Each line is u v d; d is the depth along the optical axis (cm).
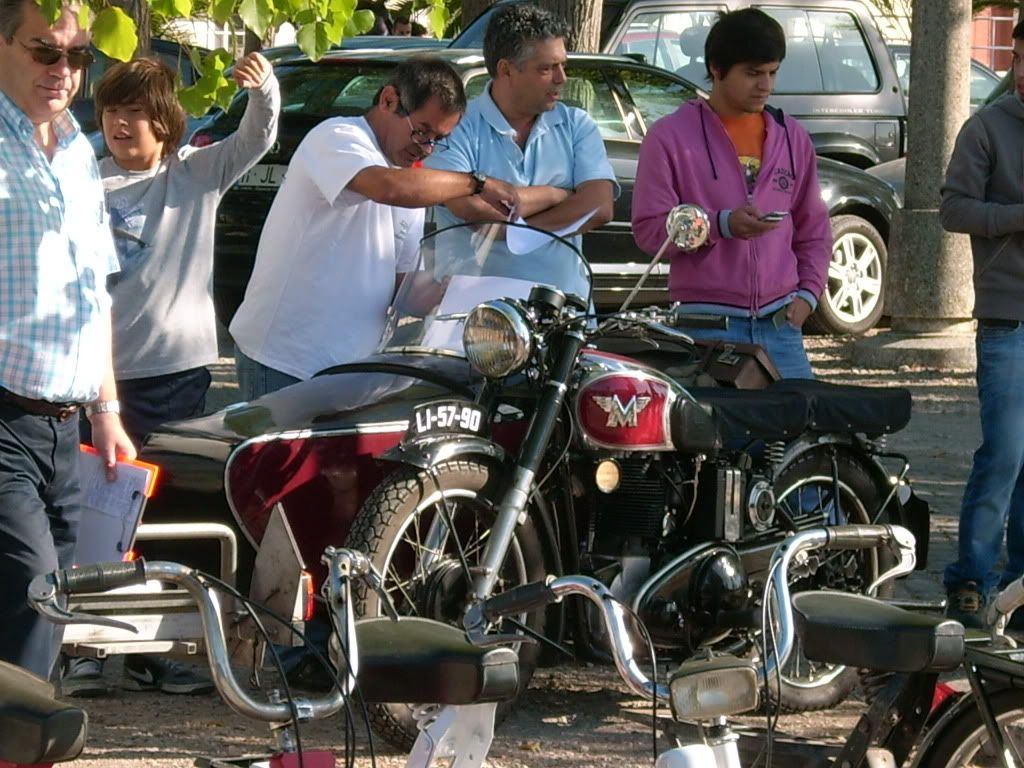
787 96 2530
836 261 2188
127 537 714
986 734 611
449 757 540
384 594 523
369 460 830
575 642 861
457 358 884
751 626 855
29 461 673
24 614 665
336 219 930
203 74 836
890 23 3350
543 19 1010
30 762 445
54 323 668
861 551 936
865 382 1953
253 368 951
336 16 783
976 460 1062
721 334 1013
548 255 900
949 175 1055
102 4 746
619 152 1867
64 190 679
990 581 1072
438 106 930
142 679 923
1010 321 1041
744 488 886
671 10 2422
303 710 496
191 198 955
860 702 946
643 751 841
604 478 857
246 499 809
